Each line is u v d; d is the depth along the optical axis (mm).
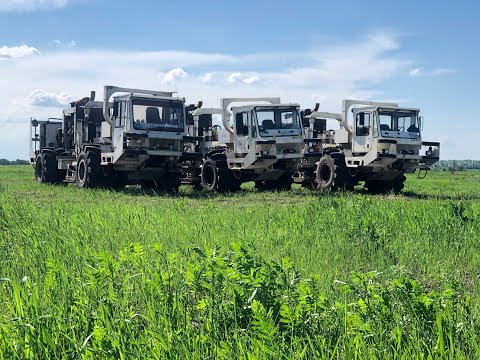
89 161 19734
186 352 3219
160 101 18828
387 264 6480
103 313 3801
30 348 3252
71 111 22359
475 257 6789
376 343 3338
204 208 11727
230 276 4117
